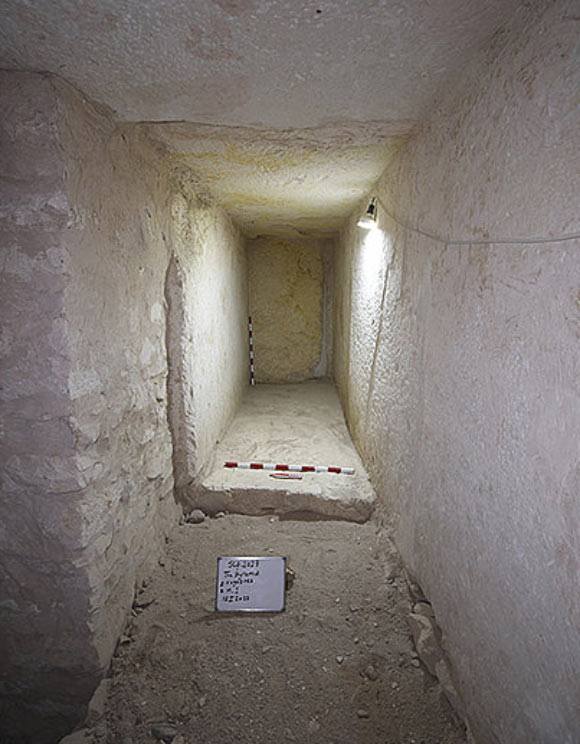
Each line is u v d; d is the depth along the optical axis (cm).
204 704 149
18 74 125
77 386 140
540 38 88
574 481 79
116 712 148
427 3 95
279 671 159
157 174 198
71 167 133
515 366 98
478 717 121
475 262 118
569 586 81
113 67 123
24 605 152
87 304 145
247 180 240
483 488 115
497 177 106
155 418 206
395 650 162
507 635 104
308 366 506
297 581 198
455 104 131
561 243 82
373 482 252
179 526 232
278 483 253
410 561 180
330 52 115
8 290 132
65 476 141
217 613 182
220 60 119
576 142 78
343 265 395
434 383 151
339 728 141
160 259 206
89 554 150
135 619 178
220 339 322
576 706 80
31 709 164
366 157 202
